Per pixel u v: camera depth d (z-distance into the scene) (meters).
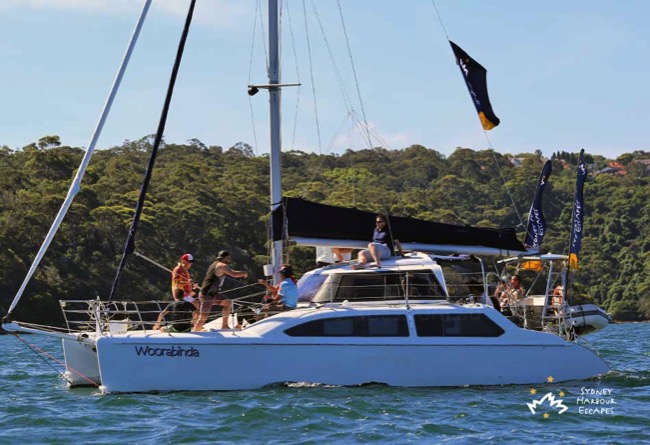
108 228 122.81
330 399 26.52
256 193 149.75
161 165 187.12
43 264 116.88
